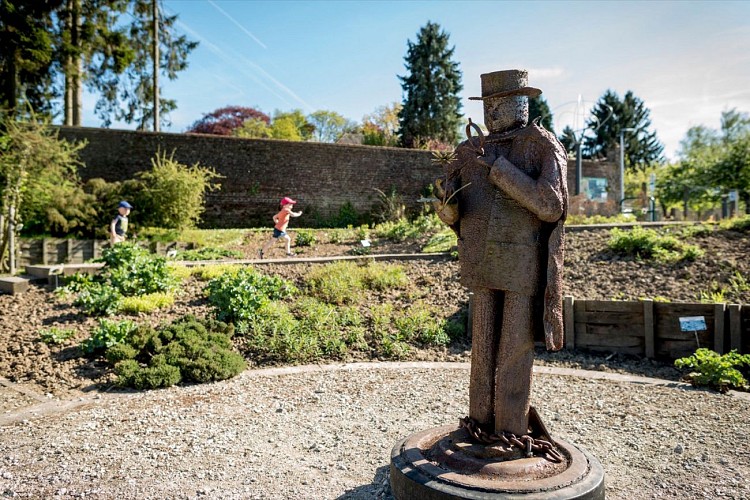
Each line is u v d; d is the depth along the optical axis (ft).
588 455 12.07
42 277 33.96
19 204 48.39
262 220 75.51
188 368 22.20
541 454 11.55
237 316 27.99
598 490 10.69
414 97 139.54
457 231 12.59
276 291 31.30
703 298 27.66
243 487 12.94
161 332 24.54
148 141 70.49
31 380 22.18
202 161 72.95
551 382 22.03
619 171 103.40
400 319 28.40
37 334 26.61
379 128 168.76
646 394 20.39
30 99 83.25
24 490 12.63
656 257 33.40
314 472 13.83
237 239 57.16
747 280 29.48
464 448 11.48
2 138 49.73
